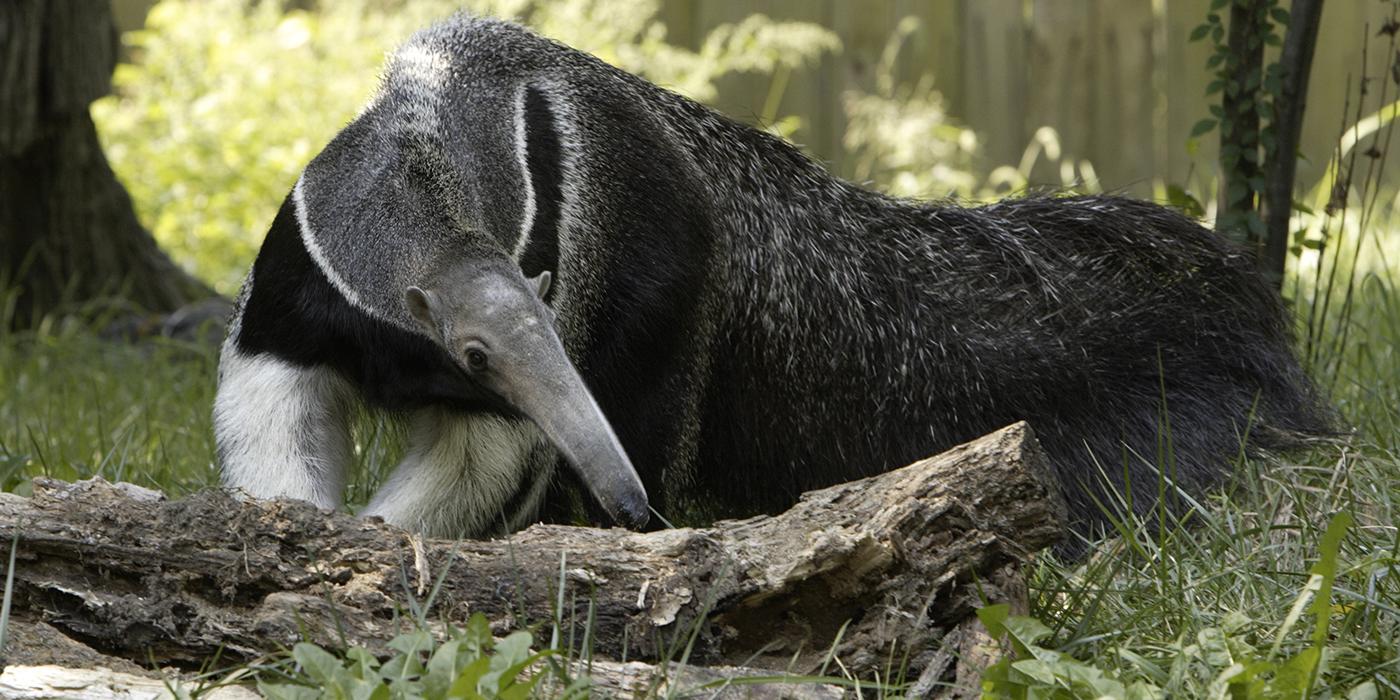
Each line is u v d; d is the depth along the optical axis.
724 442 9.74
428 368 7.82
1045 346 9.81
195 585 6.39
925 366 9.77
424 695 5.52
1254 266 10.27
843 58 23.23
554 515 9.17
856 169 22.56
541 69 8.78
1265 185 11.07
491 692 5.50
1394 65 11.12
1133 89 22.84
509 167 8.07
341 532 6.55
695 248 9.00
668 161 9.05
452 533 8.43
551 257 8.17
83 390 14.02
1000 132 23.25
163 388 13.88
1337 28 22.55
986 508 6.50
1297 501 8.54
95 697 5.85
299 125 20.62
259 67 21.16
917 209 10.19
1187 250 10.19
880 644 6.46
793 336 9.66
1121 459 9.66
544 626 6.43
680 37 23.39
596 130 8.74
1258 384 10.06
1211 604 7.29
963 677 6.29
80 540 6.32
